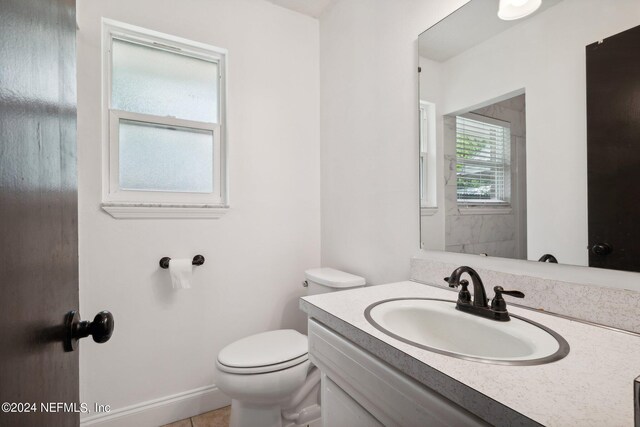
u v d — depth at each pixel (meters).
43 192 0.43
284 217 1.95
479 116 1.10
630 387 0.52
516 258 1.00
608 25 0.79
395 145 1.46
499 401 0.48
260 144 1.88
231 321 1.78
